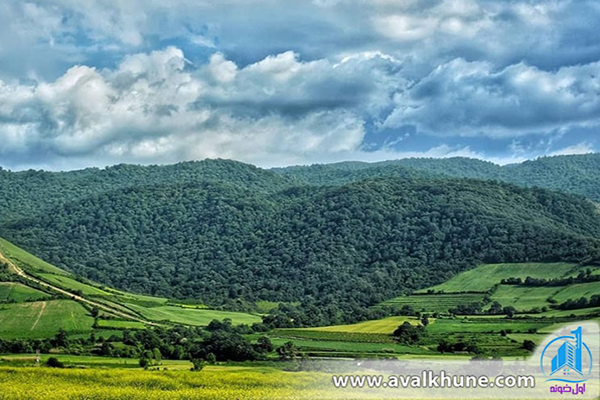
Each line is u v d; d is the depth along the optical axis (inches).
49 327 6717.5
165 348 5831.7
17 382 4232.3
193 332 6973.4
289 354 5536.4
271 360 5374.0
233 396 3831.2
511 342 5708.7
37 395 3818.9
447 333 6471.5
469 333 6373.0
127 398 3828.7
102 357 5511.8
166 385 4224.9
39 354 5477.4
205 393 3907.5
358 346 6003.9
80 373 4471.0
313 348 5880.9
